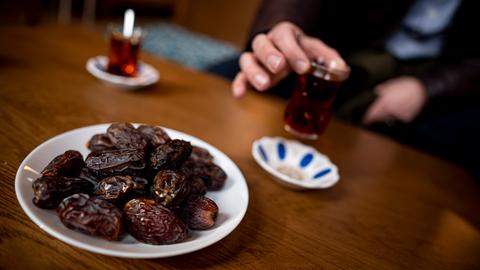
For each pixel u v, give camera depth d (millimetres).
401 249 423
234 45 2629
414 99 895
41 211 316
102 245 300
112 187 338
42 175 341
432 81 906
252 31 730
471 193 596
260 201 440
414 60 1000
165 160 372
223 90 726
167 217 323
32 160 364
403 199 526
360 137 688
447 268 412
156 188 345
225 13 2621
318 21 837
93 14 2400
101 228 306
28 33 736
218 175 404
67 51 707
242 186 410
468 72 914
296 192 478
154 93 638
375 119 919
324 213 451
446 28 973
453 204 548
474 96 934
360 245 413
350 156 606
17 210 341
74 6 2449
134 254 295
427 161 668
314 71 509
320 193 489
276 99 756
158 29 2311
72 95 560
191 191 375
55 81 584
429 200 541
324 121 538
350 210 469
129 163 358
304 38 591
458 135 925
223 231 341
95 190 342
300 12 777
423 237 454
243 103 693
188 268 329
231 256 352
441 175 630
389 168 604
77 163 362
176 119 571
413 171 617
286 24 594
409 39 991
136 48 635
